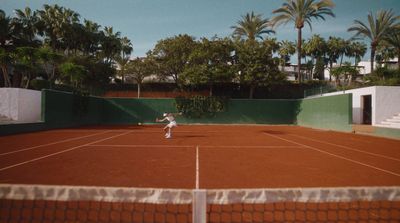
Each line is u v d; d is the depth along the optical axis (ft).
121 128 77.05
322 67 206.59
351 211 14.14
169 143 43.91
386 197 9.64
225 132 67.72
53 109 71.15
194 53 99.14
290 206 14.76
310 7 111.55
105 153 33.63
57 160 28.78
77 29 132.98
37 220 12.75
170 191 9.17
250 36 127.44
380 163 28.53
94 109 94.99
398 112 65.00
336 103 74.08
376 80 89.51
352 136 58.65
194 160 29.37
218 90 108.37
